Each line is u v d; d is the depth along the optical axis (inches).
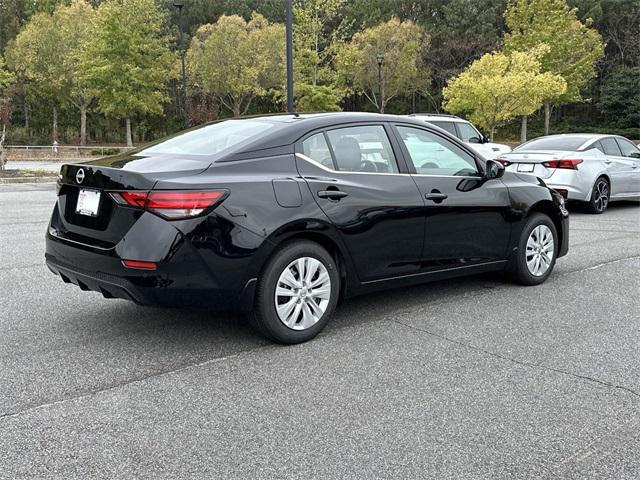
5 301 208.8
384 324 186.5
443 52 2246.6
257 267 157.8
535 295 219.9
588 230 372.2
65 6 2057.1
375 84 1824.6
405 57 1852.9
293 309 166.7
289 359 157.4
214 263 151.5
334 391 137.9
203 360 156.6
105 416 125.2
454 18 2490.2
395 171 188.9
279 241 160.7
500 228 215.0
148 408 129.0
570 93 1867.6
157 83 1760.6
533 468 106.8
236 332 178.9
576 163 431.5
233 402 132.2
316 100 1501.0
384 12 2613.2
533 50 1502.2
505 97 1320.1
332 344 168.9
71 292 221.0
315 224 165.5
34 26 1892.2
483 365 154.0
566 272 256.1
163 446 113.3
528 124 2559.1
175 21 2603.3
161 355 159.9
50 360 155.8
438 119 539.5
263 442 115.0
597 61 2122.3
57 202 176.1
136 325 184.9
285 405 130.7
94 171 157.8
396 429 120.4
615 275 250.7
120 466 106.3
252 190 157.0
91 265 156.8
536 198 227.0
